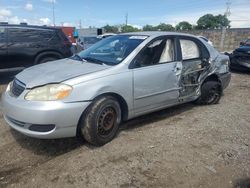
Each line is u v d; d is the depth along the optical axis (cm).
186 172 319
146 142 390
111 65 391
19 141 389
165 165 331
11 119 354
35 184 292
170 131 434
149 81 418
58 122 328
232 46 2730
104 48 456
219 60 566
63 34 830
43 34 784
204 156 357
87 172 313
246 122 486
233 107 575
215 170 326
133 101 404
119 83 378
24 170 318
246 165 340
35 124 325
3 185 290
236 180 310
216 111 542
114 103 377
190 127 454
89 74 357
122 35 483
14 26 741
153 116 503
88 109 353
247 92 732
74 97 335
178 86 476
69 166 326
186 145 386
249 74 1042
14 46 736
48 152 360
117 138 400
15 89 364
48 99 328
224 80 588
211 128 452
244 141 407
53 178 303
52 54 798
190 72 497
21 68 760
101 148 370
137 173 313
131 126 450
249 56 1000
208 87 559
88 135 358
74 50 903
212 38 2991
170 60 464
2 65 731
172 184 297
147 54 429
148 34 459
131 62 402
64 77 347
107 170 318
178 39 488
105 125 374
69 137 374
